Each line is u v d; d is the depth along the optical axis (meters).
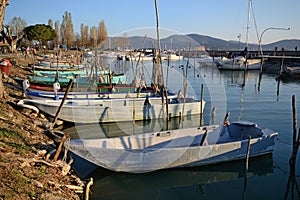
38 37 52.66
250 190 8.38
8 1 12.19
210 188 8.52
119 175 8.61
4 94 13.71
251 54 49.81
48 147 8.88
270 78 36.81
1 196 5.00
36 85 18.19
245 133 10.87
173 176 8.95
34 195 5.52
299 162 10.05
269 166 9.84
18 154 7.04
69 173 7.52
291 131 14.02
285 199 7.93
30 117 12.48
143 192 8.15
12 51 41.78
